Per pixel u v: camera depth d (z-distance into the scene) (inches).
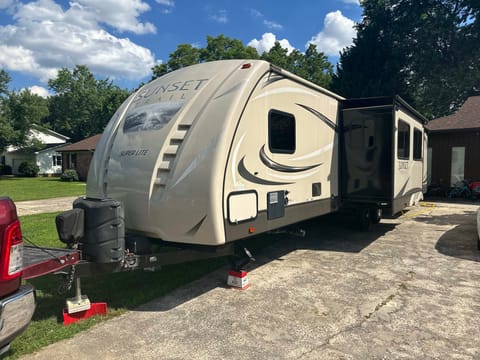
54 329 132.0
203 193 144.3
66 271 128.3
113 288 173.9
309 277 190.2
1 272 88.9
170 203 150.5
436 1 923.4
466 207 443.8
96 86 2251.5
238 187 156.4
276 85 181.2
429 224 336.5
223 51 1283.2
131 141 168.6
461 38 918.4
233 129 151.0
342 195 268.1
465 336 127.4
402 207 278.8
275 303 156.6
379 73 788.0
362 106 258.2
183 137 154.1
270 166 179.0
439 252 237.0
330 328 133.6
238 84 158.6
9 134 1177.4
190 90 165.3
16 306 90.7
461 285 176.6
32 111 1250.0
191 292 170.2
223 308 151.7
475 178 533.3
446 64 961.5
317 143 227.1
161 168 153.9
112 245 135.4
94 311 143.4
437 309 149.3
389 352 117.3
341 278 188.1
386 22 934.4
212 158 145.0
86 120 2158.0
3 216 89.8
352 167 263.6
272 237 285.0
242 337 127.3
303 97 208.1
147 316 144.1
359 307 151.8
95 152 190.1
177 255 154.6
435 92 985.5
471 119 549.6
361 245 258.7
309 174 218.5
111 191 169.5
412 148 303.1
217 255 155.0
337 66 833.5
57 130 2149.4
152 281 183.6
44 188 778.2
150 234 159.3
